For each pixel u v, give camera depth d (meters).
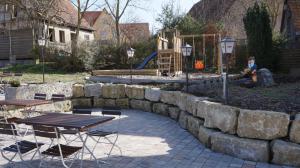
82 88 12.20
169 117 10.02
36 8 25.78
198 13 32.62
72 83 12.65
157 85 12.81
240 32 29.98
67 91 11.87
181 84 12.40
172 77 15.70
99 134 5.57
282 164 5.59
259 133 5.88
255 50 18.09
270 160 5.75
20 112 9.23
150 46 21.94
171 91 9.98
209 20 28.77
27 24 27.55
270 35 18.19
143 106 11.30
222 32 24.70
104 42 21.55
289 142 5.66
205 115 6.96
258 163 5.72
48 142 7.04
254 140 5.91
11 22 28.14
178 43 18.84
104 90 12.04
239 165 5.61
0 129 5.21
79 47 20.48
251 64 12.95
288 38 20.52
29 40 28.06
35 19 26.31
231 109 6.27
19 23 27.95
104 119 5.36
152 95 10.88
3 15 28.48
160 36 19.44
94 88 12.15
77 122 5.07
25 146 5.26
